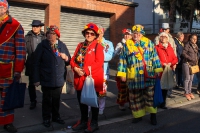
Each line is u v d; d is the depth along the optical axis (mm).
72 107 6977
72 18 14844
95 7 15375
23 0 12328
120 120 6449
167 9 23328
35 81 5395
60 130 5605
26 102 7191
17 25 5086
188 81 8609
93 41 5367
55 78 5422
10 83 5082
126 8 17250
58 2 13609
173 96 8742
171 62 7234
